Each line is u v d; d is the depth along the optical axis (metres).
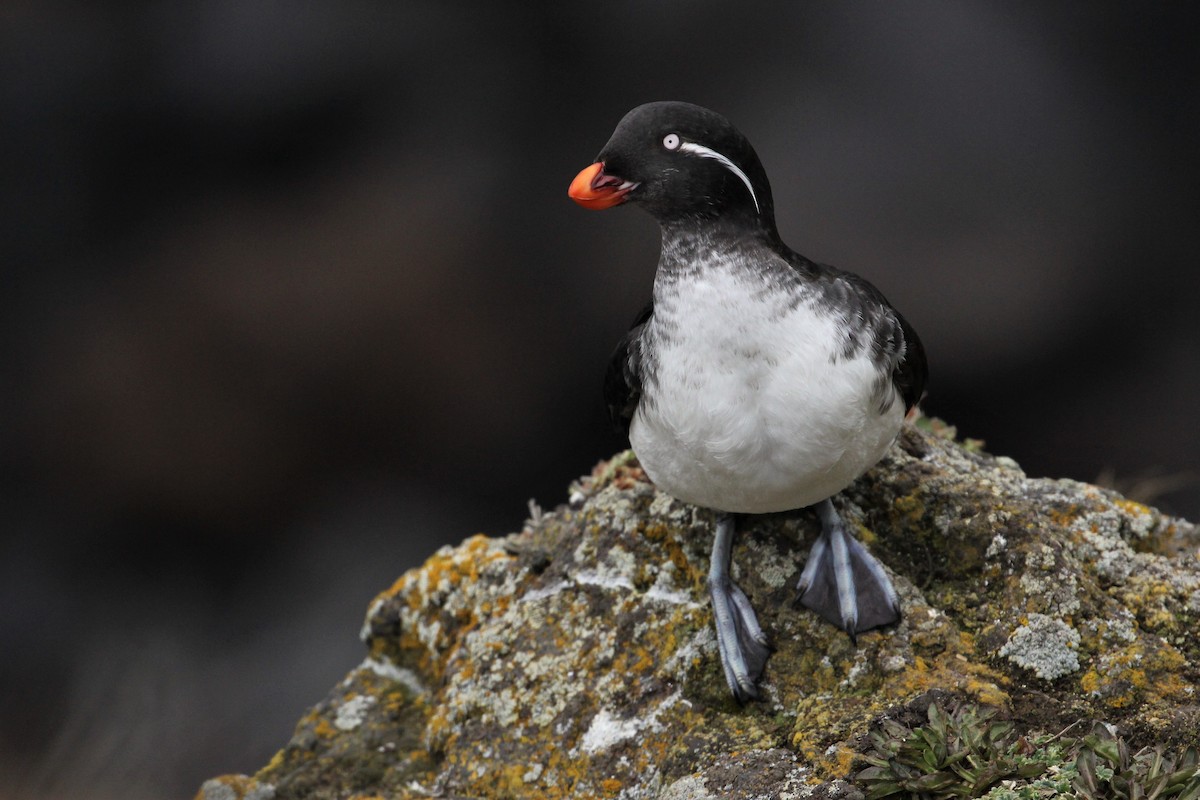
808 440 5.25
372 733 6.93
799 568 6.07
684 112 5.33
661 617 6.24
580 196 5.49
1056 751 4.89
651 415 5.45
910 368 5.48
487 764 6.19
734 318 5.17
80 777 10.41
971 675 5.46
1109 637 5.57
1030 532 5.97
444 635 7.12
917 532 6.21
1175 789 4.52
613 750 5.96
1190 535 6.63
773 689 5.79
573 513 7.25
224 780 6.72
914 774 4.90
